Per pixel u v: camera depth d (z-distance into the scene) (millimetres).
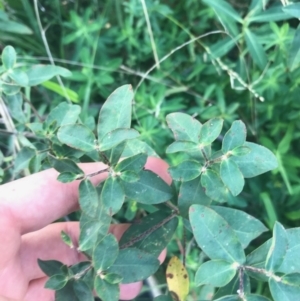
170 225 251
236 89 408
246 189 419
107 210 215
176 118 233
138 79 452
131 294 332
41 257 306
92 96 449
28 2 432
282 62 388
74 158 251
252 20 377
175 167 220
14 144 366
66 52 469
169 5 461
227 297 199
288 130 395
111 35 454
